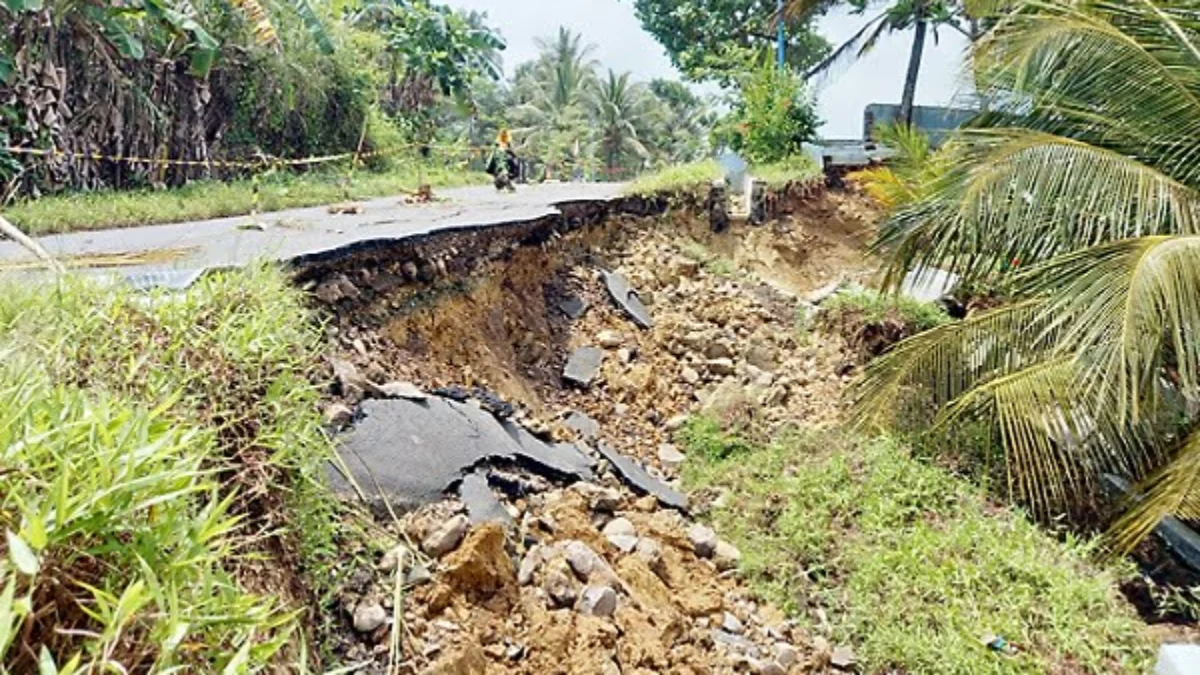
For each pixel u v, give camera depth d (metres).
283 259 3.80
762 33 19.86
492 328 5.65
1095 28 5.17
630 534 4.06
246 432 2.14
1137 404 4.05
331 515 2.52
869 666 3.63
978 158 5.36
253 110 10.88
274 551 2.12
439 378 4.50
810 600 4.10
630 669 3.08
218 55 9.20
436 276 5.11
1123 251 4.48
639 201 9.86
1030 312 5.23
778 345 7.96
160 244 4.58
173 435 1.39
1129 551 4.46
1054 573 4.02
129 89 8.28
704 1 20.70
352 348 3.93
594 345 6.76
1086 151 4.99
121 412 1.40
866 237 10.61
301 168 11.34
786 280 10.35
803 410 6.57
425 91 17.08
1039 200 4.95
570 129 32.91
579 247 8.21
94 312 2.16
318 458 2.39
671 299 8.44
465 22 17.14
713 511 4.89
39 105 7.29
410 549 2.84
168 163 8.49
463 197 9.16
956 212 5.27
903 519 4.67
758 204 10.91
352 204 7.82
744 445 5.82
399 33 15.83
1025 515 4.73
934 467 5.19
